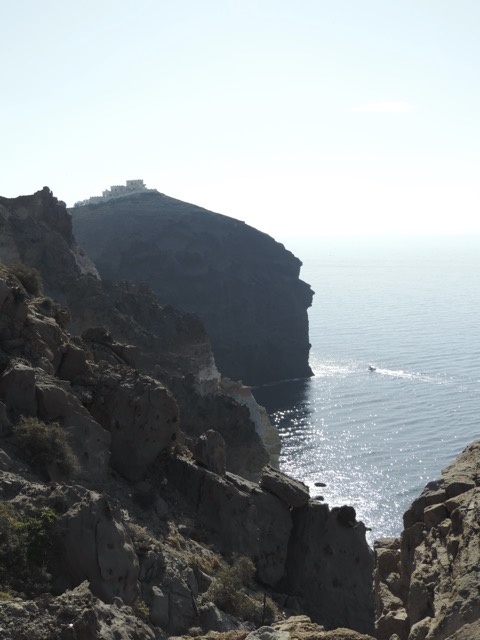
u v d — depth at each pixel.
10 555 21.78
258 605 28.94
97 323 94.50
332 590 35.41
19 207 103.00
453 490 18.25
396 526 110.44
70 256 102.06
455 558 15.09
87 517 22.83
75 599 17.58
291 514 37.06
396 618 16.80
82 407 33.00
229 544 34.19
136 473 34.50
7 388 31.09
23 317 35.38
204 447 36.72
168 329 102.12
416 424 163.62
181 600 24.61
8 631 15.85
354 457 141.00
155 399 35.28
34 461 28.77
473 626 12.79
